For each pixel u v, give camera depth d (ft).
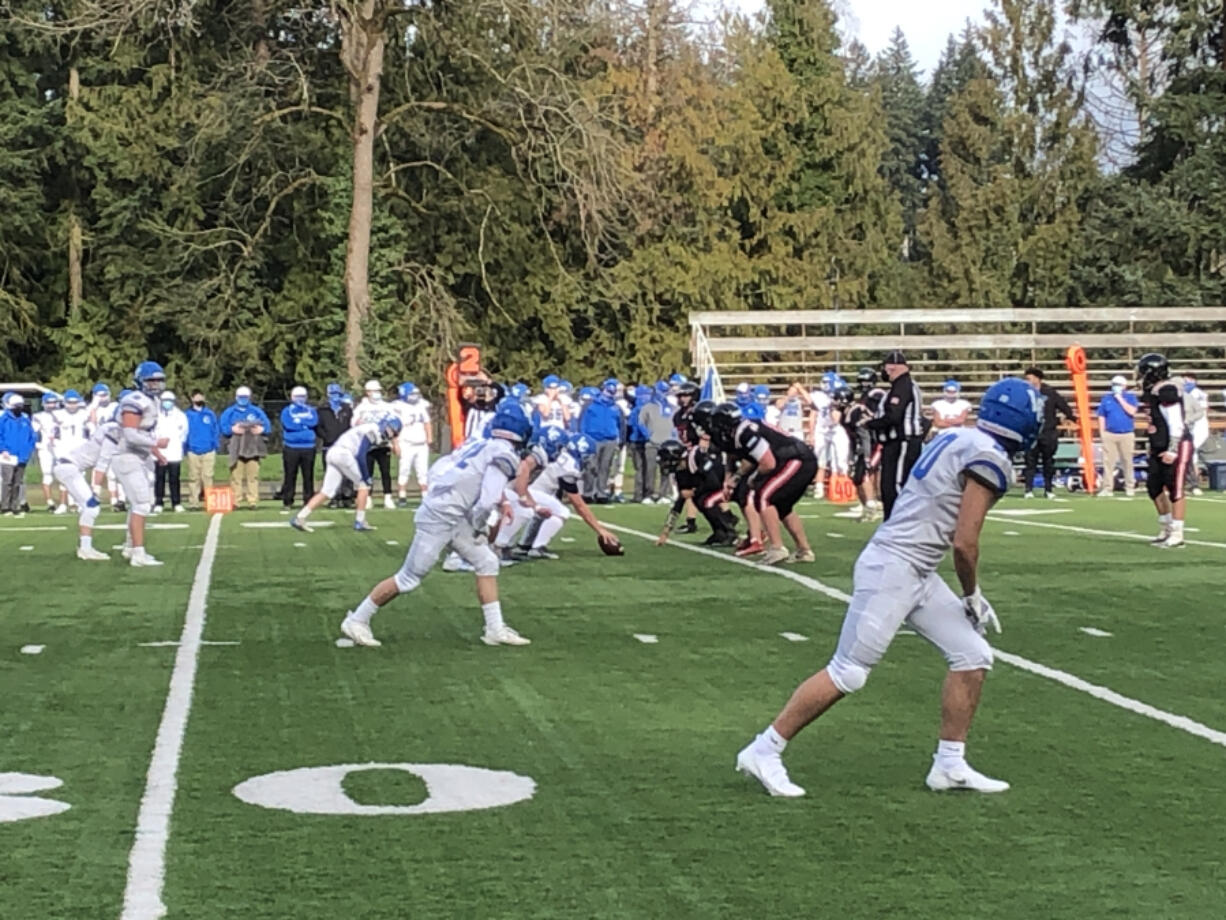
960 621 20.51
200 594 42.78
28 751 23.44
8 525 70.54
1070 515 71.67
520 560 50.85
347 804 20.21
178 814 19.74
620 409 86.58
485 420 61.26
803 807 20.03
